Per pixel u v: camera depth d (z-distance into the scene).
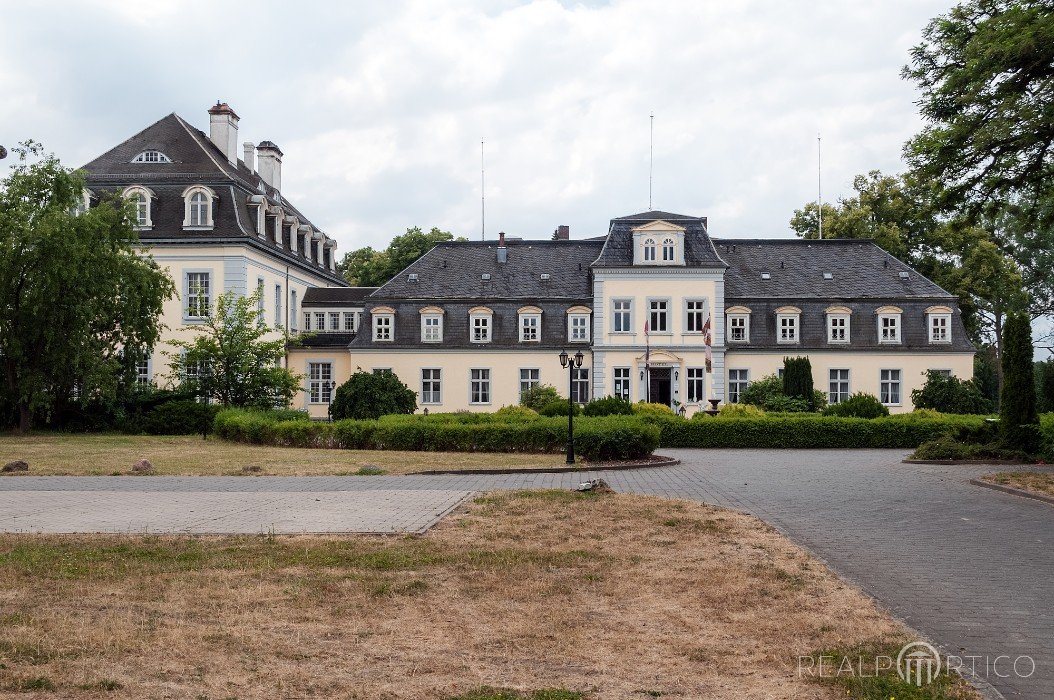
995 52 18.98
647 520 13.92
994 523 14.41
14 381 39.00
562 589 9.54
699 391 52.66
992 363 65.44
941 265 61.47
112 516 14.66
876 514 15.35
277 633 7.94
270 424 33.03
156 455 27.92
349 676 6.84
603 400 37.12
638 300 53.06
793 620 8.34
